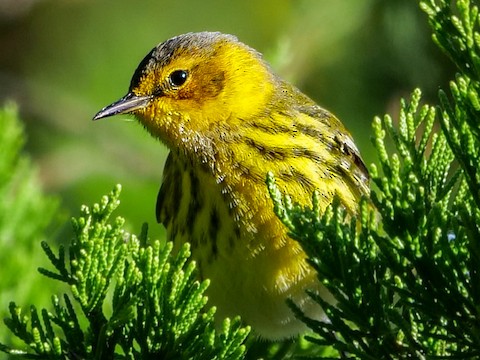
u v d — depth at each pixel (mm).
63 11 17047
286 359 10531
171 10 16688
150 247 7262
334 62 13992
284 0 15711
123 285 7297
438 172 7324
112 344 7414
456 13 11430
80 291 7219
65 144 16375
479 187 6859
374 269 7059
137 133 16203
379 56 13805
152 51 10969
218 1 16203
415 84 13688
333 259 6938
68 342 7398
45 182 15648
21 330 7277
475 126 6777
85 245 7234
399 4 13539
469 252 6824
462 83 6812
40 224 11195
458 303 6828
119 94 16766
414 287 6902
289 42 13891
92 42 16922
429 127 7234
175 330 7246
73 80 16859
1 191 11305
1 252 10984
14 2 16781
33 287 10711
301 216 6965
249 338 10617
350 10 13906
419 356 6941
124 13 16891
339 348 7020
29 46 17000
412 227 6898
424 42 13586
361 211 7074
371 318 6965
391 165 7016
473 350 6934
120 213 15031
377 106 13938
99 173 15734
